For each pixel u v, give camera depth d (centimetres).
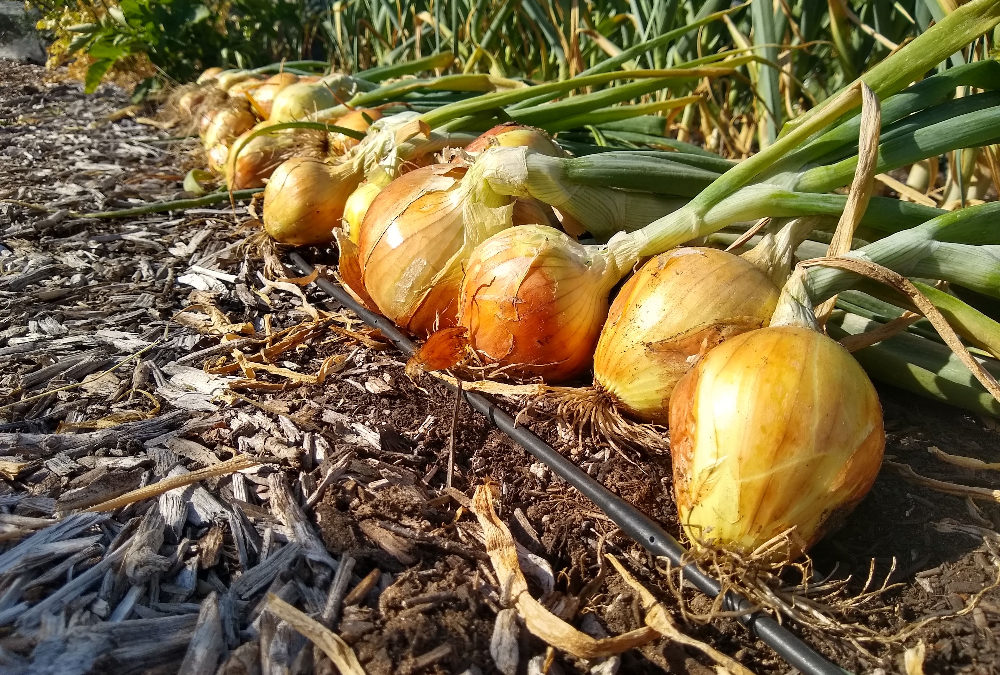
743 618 27
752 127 80
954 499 34
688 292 34
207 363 45
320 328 50
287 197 57
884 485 35
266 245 60
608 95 57
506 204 44
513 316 37
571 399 36
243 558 30
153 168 88
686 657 27
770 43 60
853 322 43
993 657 27
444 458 37
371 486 34
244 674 24
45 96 130
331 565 29
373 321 48
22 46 173
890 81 37
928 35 37
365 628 26
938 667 26
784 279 37
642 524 31
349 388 43
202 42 129
